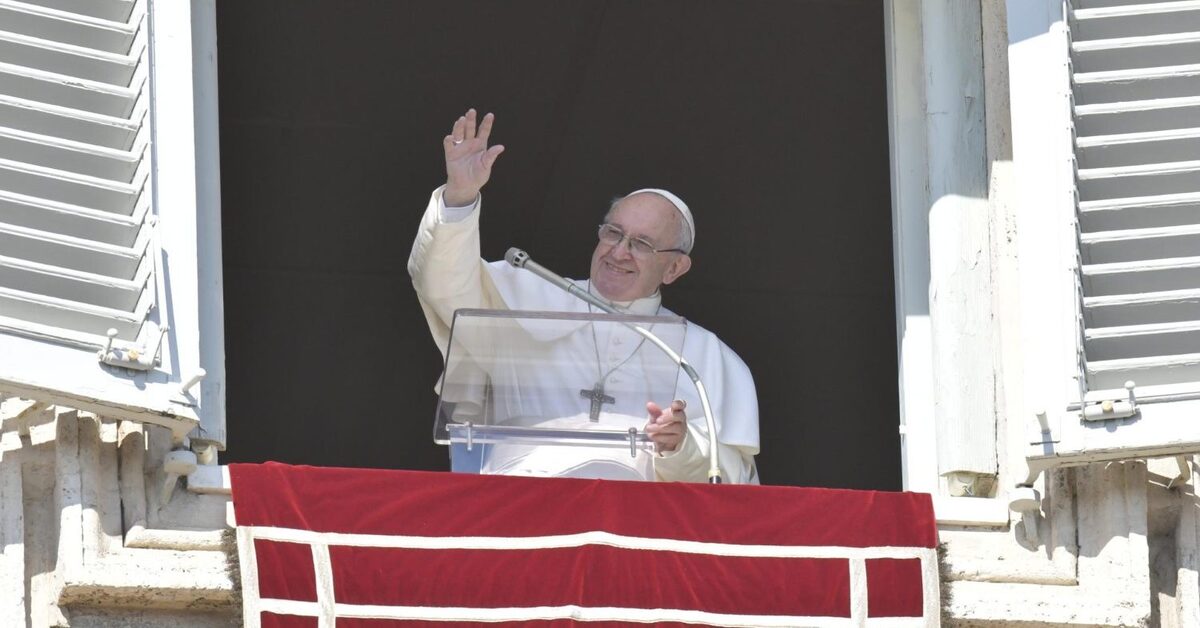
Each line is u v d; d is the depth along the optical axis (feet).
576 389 63.26
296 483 59.98
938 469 68.33
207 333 65.46
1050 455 63.77
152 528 61.11
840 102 99.91
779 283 107.45
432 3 95.20
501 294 75.25
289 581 59.36
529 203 105.50
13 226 61.57
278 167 102.68
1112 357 64.49
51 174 62.28
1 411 62.08
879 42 96.73
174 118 64.28
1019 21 68.03
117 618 60.03
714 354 74.95
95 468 61.11
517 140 102.73
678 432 63.57
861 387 109.91
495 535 60.29
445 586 59.88
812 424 110.42
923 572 61.82
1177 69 67.00
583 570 60.18
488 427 63.00
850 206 104.58
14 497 60.34
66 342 60.39
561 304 76.07
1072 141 66.23
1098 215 65.92
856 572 61.41
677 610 60.34
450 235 72.02
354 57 97.86
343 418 109.60
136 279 61.98
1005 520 65.67
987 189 70.54
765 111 100.78
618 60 98.48
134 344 61.11
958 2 72.33
